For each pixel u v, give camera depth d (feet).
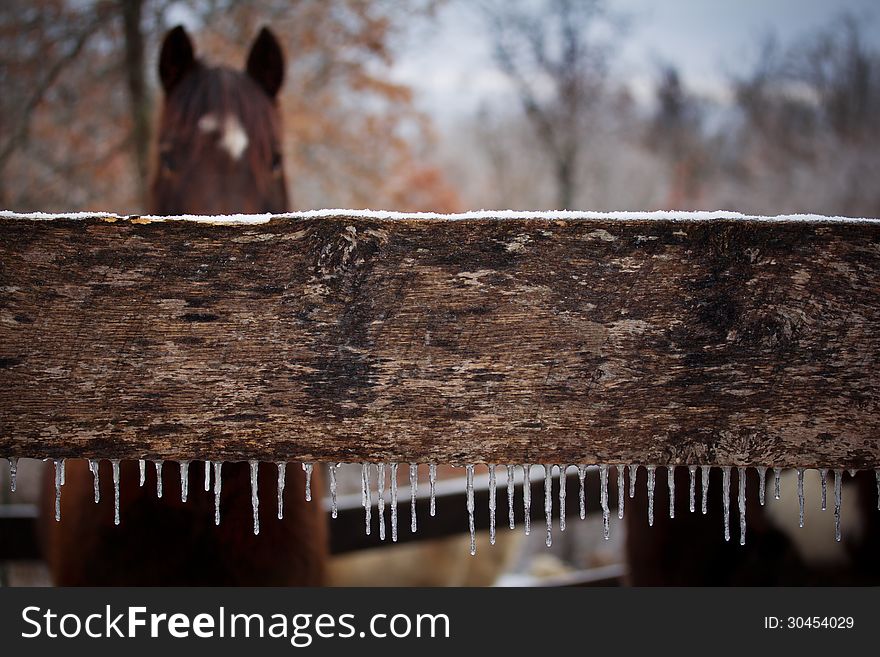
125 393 3.89
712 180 73.26
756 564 8.63
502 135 57.47
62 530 6.95
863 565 8.60
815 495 8.64
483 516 11.13
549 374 3.92
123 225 3.86
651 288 3.91
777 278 3.91
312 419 3.91
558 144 53.01
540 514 11.10
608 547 26.76
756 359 3.92
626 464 3.96
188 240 3.87
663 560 8.86
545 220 3.90
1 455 3.89
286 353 3.89
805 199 65.87
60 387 3.88
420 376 3.91
